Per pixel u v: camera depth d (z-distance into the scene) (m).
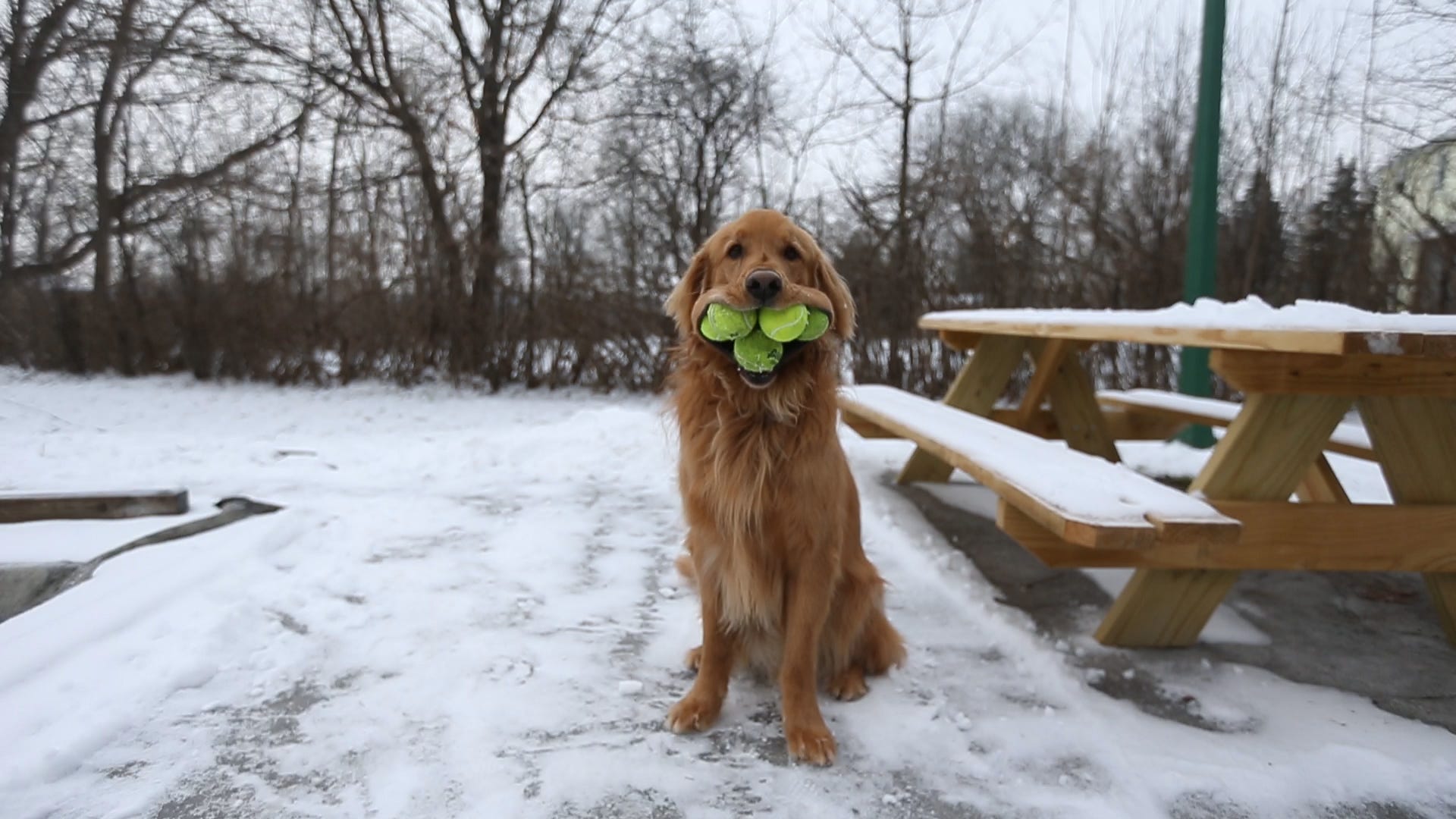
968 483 5.39
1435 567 2.77
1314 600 3.46
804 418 2.43
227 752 2.22
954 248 11.02
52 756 2.11
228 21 12.04
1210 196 6.14
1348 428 5.44
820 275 2.66
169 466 5.70
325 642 2.89
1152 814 1.99
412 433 7.90
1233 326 2.56
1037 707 2.54
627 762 2.21
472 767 2.17
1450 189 8.98
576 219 11.82
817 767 2.20
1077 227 11.07
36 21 11.98
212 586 3.28
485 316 11.58
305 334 11.92
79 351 12.76
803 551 2.43
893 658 2.75
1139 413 5.99
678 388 2.72
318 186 12.37
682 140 11.73
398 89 11.84
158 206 12.78
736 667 2.74
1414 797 2.08
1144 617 2.89
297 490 5.03
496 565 3.71
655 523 4.45
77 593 3.13
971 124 11.92
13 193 12.59
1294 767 2.18
